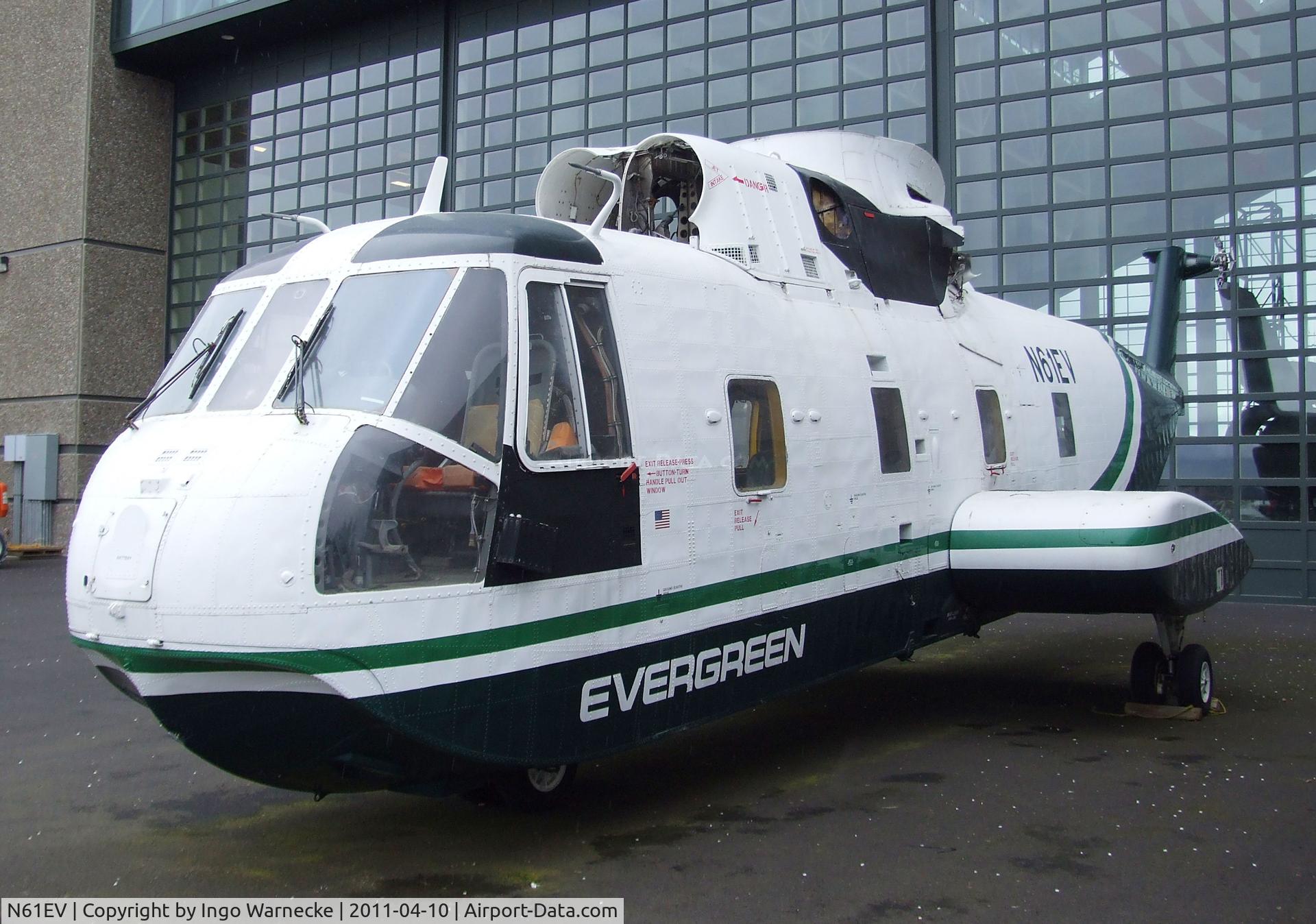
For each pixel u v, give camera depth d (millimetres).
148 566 3785
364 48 16828
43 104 18703
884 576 6285
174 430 4230
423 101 16188
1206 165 12109
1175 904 4070
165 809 5383
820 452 5840
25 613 11969
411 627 3873
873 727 6969
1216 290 12234
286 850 4754
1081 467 8578
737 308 5520
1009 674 8680
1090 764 6031
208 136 18734
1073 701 7707
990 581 6840
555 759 4375
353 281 4445
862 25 13422
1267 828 4918
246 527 3725
